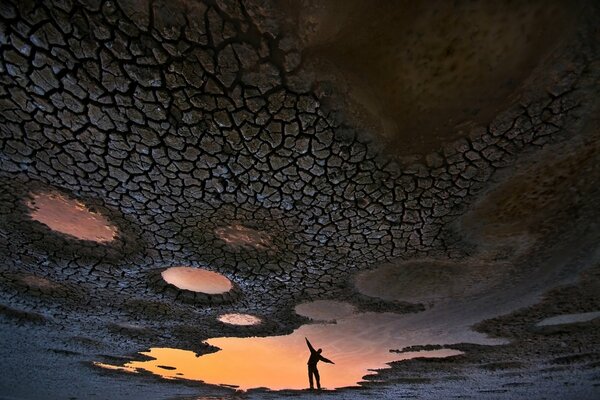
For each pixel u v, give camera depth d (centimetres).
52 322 419
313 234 252
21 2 140
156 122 179
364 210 229
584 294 323
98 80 163
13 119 186
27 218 262
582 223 242
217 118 175
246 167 200
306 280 310
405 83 165
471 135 183
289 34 148
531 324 385
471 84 163
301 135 182
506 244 262
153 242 273
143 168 206
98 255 296
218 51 151
